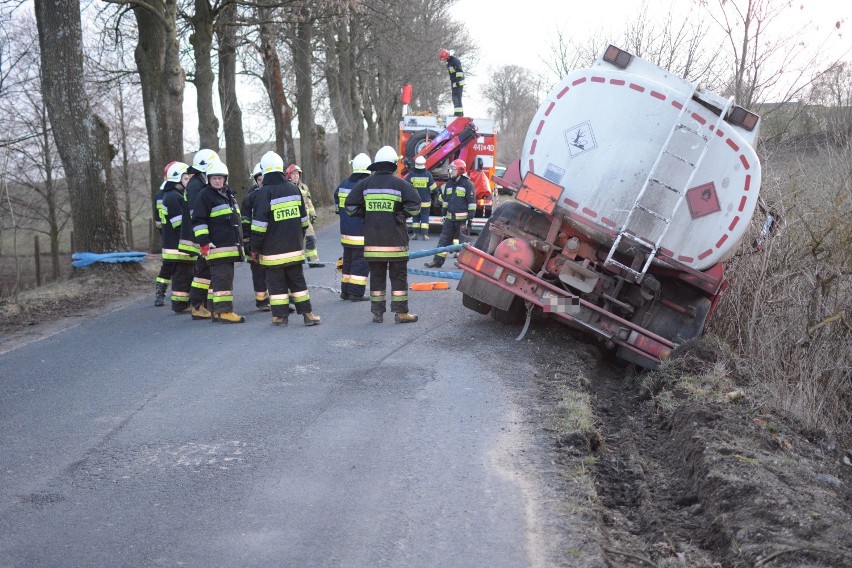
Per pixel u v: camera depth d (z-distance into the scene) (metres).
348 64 36.66
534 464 5.17
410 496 4.71
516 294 8.39
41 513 4.54
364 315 10.41
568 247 8.30
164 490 4.84
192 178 10.53
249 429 5.92
